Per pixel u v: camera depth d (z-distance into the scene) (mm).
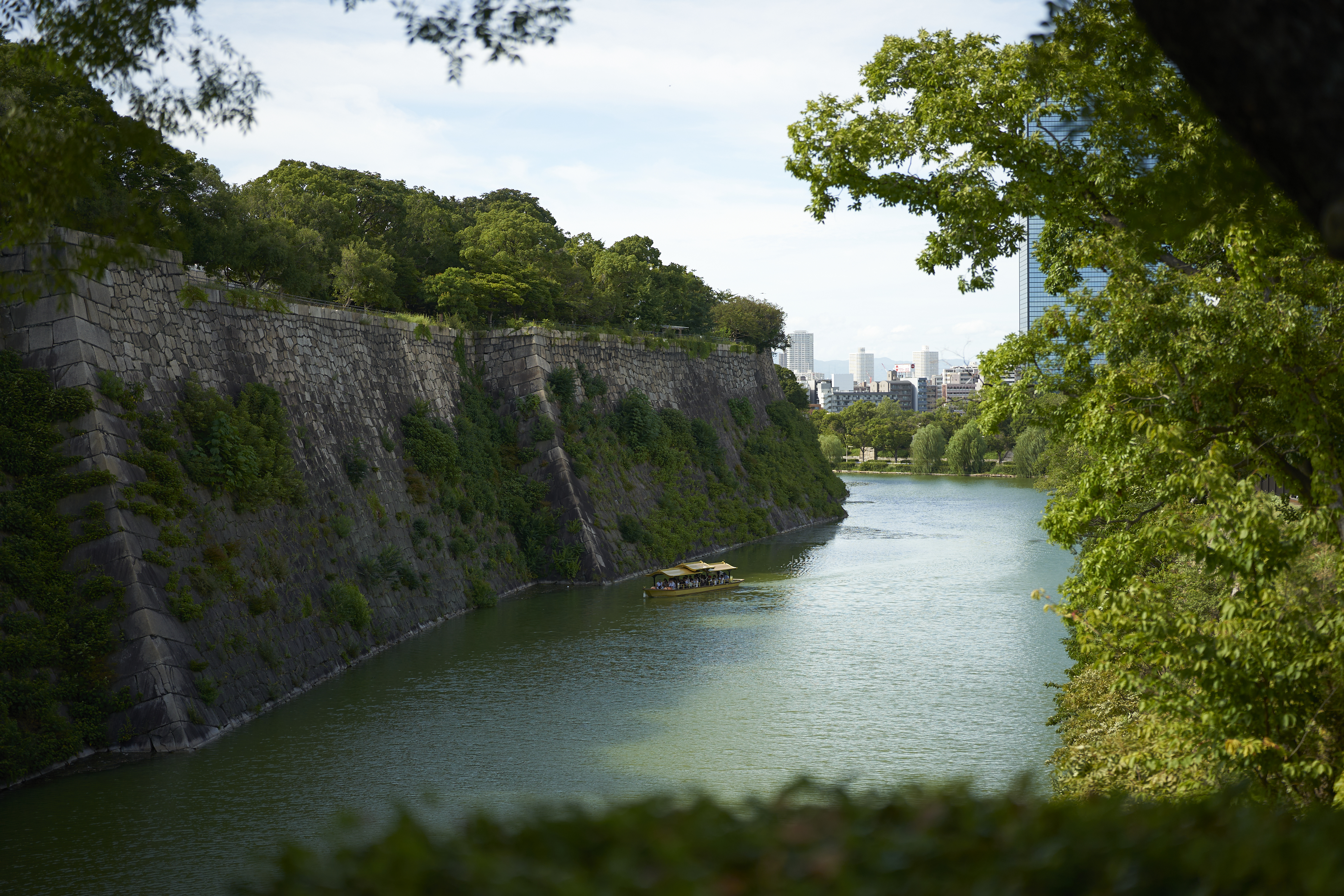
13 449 37812
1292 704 15180
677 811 5660
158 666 37500
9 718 34344
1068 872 5191
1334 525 16922
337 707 43188
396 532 61625
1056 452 76125
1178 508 21016
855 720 41000
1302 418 17938
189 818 30938
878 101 23688
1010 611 64125
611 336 96125
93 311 41344
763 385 134500
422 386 72938
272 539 48781
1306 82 4895
